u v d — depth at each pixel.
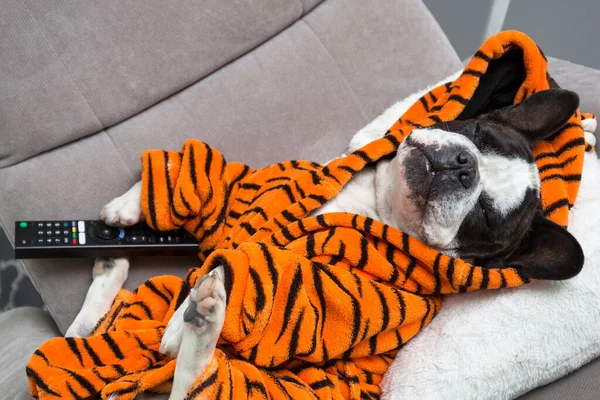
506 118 1.14
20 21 1.08
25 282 1.38
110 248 1.10
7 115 1.08
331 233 1.06
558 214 1.10
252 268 0.98
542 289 1.07
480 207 1.07
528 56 1.16
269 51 1.24
